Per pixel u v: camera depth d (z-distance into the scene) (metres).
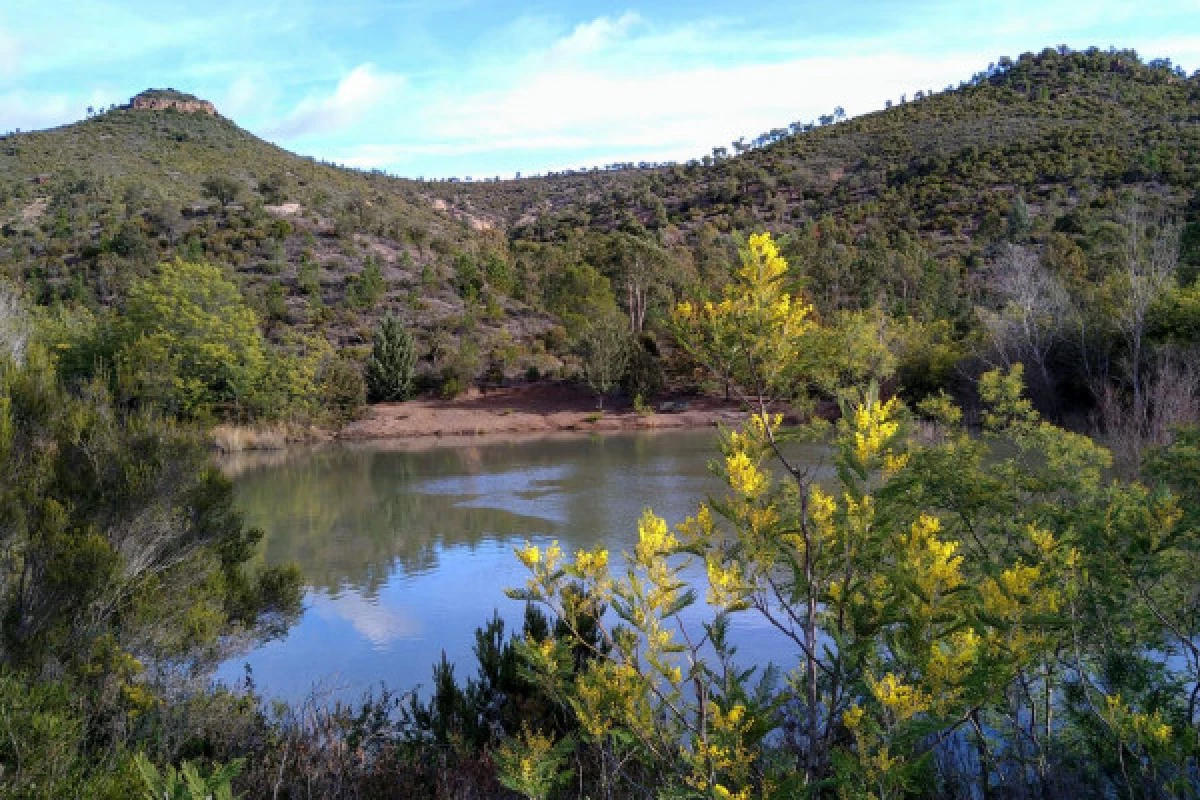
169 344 33.12
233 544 8.99
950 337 34.59
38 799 3.22
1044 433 7.04
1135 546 3.92
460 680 9.23
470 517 18.75
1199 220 45.62
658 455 28.45
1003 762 4.17
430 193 113.44
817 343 3.00
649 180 102.62
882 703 2.60
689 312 3.07
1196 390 19.05
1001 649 2.67
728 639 9.36
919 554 2.81
